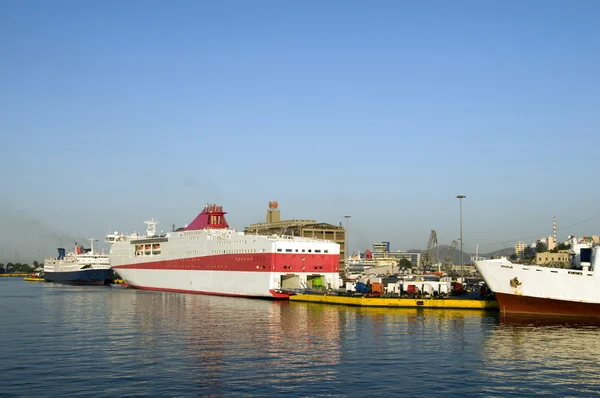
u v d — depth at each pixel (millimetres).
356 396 37750
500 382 41438
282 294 106375
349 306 92188
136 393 38281
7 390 38906
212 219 136625
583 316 73312
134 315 81438
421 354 50688
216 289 122812
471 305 85188
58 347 54406
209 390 39062
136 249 158000
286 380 41656
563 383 41312
